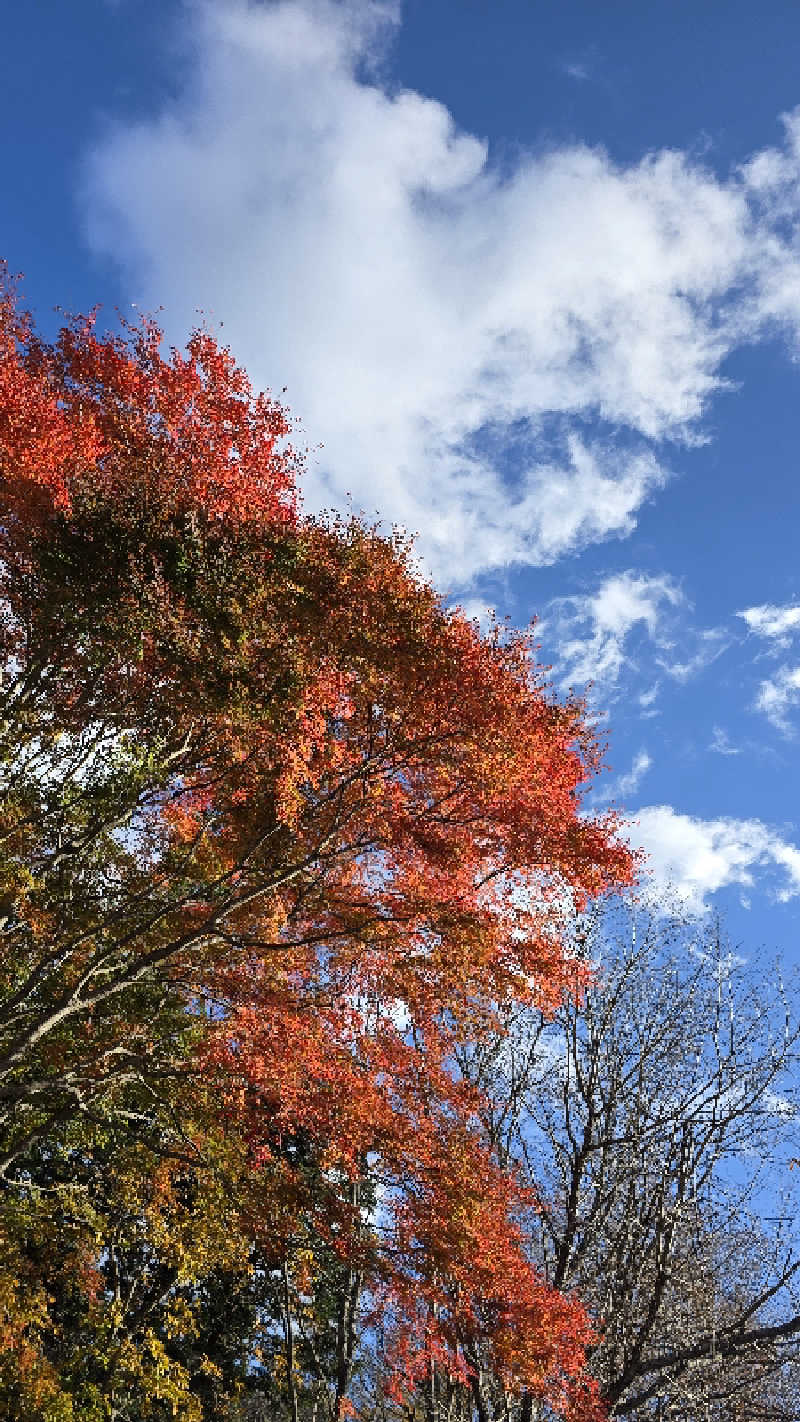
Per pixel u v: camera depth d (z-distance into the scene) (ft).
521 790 43.32
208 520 44.01
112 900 48.19
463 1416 50.67
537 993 46.37
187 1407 47.29
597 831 44.09
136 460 47.11
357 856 46.26
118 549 41.39
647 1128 57.26
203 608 40.65
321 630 40.68
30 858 46.14
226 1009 46.52
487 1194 45.75
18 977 46.11
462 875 45.55
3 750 45.06
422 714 41.39
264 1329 67.05
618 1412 50.44
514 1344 42.27
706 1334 52.49
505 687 40.86
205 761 46.55
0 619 46.98
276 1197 45.83
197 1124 47.26
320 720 41.88
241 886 45.96
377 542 42.63
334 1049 46.47
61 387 51.16
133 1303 59.16
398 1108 46.37
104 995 39.73
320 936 42.75
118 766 44.42
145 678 43.65
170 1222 52.21
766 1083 58.34
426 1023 48.98
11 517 43.19
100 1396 44.68
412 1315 44.75
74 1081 41.50
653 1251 54.49
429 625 41.06
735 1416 51.93
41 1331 54.70
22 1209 47.11
